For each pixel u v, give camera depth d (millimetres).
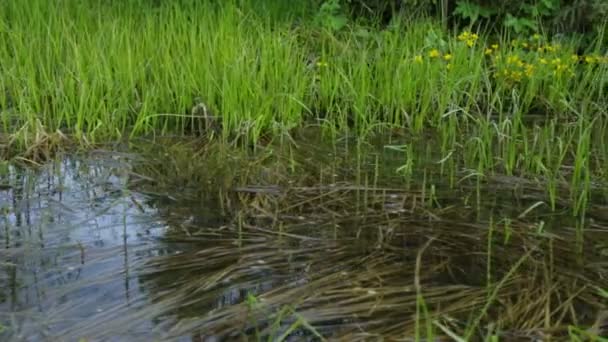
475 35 6152
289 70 5531
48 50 5555
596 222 3436
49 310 2559
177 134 4973
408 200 3732
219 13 6641
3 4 6922
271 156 4488
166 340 2365
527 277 2830
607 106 5703
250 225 3385
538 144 4703
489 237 3027
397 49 6246
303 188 3885
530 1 6844
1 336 2389
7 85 5305
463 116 5215
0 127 4844
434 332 2416
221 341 2365
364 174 4164
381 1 7078
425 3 6926
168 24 6367
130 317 2506
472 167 4254
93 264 2928
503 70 5898
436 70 5617
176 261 2963
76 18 6688
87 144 4555
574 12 6637
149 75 5613
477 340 2391
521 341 2385
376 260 2986
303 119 5387
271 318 2496
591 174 4133
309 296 2646
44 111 4945
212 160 4367
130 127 5066
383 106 5355
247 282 2771
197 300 2629
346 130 4922
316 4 7254
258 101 5090
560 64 5961
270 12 6957
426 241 3193
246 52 5555
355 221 3439
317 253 3059
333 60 5949
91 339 2369
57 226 3330
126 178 4027
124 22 6316
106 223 3381
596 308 2609
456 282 2799
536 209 3607
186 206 3631
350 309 2553
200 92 5273
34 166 4211
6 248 3078
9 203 3629
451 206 3641
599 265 2955
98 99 5203
